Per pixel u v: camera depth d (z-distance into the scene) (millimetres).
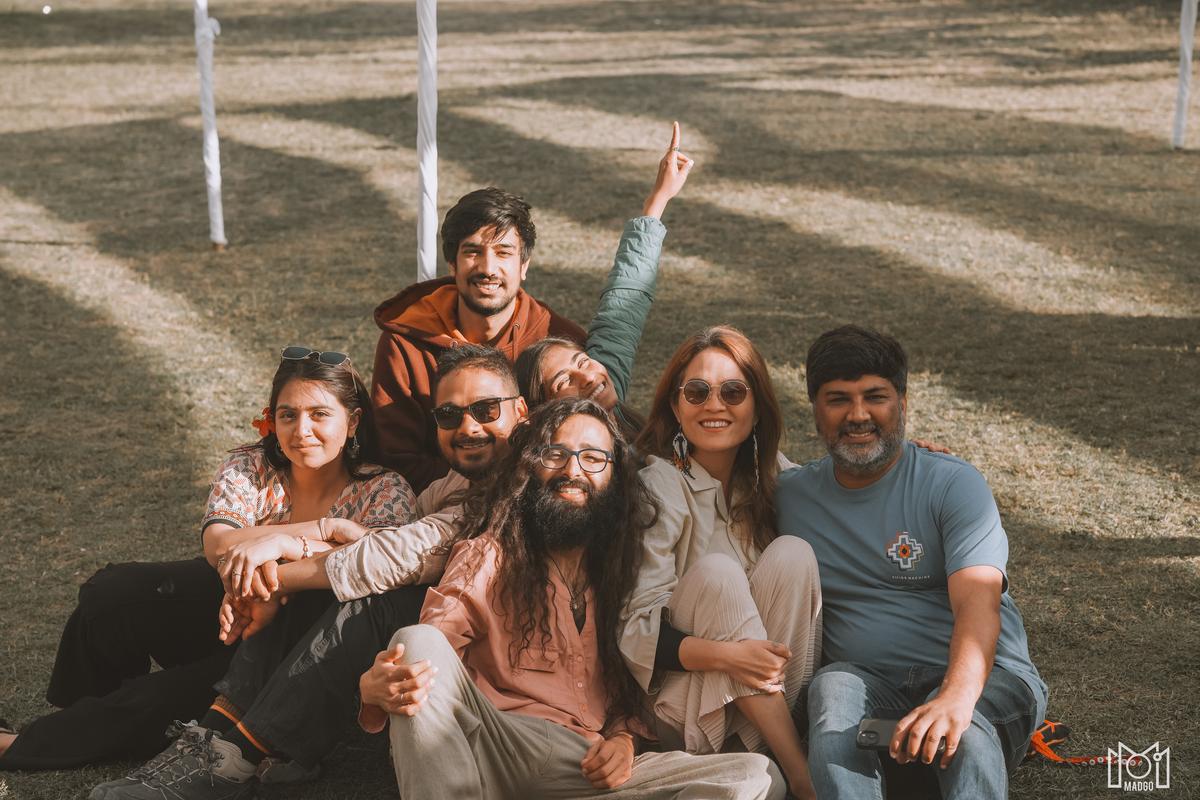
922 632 2812
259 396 5973
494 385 3000
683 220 8844
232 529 2980
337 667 2709
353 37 17188
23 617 3816
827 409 2844
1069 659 3412
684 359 3006
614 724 2762
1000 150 10406
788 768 2678
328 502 3107
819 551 2924
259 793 2867
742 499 3004
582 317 7035
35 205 9641
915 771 2770
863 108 12031
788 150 10594
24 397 5988
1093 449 5031
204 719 2805
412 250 8414
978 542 2762
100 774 2945
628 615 2781
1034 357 6168
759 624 2719
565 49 15836
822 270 7719
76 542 4441
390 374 3590
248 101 13000
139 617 3029
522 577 2750
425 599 2756
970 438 5188
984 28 16406
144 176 10375
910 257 7910
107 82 14188
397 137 11352
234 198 9734
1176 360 6047
